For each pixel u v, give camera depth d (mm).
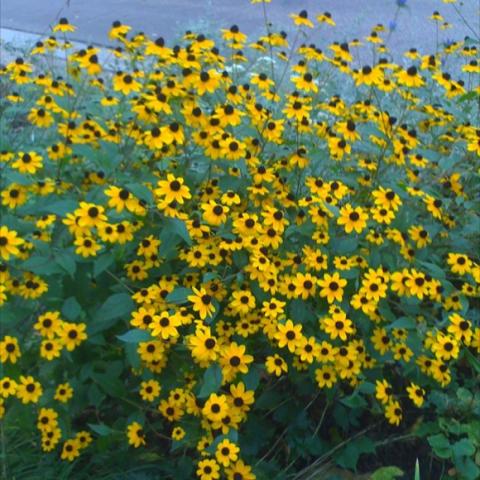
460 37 3047
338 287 1162
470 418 1234
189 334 1125
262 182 1304
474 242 1500
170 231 1119
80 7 4078
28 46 2369
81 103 1642
